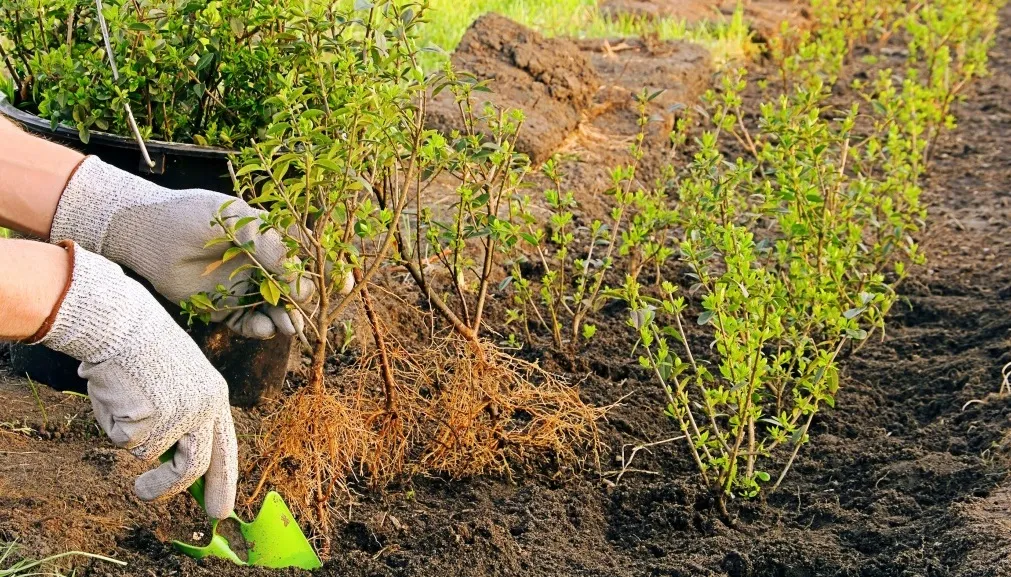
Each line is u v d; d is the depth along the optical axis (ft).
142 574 8.46
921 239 17.88
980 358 13.53
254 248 8.59
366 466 10.65
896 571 9.34
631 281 10.62
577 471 11.13
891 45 30.40
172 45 10.44
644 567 9.54
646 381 13.05
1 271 6.68
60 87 10.20
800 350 10.97
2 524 8.55
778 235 17.21
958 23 23.63
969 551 9.29
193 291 8.79
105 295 7.04
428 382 10.84
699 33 26.89
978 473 10.79
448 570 9.15
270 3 10.07
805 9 30.30
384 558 9.36
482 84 10.30
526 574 9.30
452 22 23.11
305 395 9.37
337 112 8.52
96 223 8.35
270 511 8.82
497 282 14.90
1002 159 22.15
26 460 9.64
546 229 16.44
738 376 10.07
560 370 13.00
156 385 7.20
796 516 10.58
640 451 11.53
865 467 11.37
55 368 10.85
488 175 11.12
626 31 26.35
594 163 19.07
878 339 14.48
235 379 10.85
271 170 8.68
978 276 16.48
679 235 17.16
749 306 10.44
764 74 26.32
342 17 9.89
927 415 12.75
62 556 8.41
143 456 7.37
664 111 21.40
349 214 9.21
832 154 19.63
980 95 26.61
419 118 9.35
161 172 10.11
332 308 12.69
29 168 8.27
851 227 13.43
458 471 10.75
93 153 10.30
